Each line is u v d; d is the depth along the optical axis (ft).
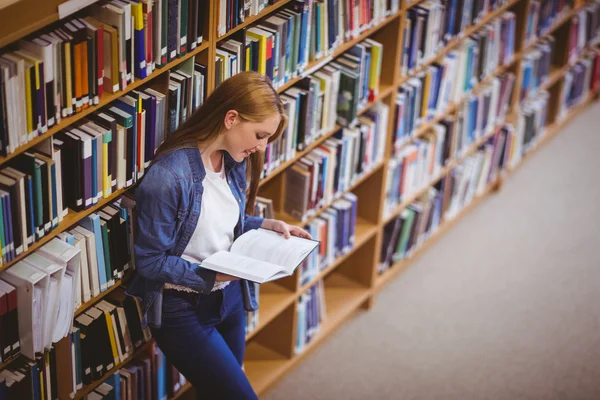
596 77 18.70
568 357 12.41
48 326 7.61
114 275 8.40
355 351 12.37
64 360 8.22
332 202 11.80
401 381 11.85
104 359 8.72
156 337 8.50
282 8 9.35
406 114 12.17
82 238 7.84
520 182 16.70
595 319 13.17
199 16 7.98
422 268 14.19
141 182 7.52
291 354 11.81
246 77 7.39
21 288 7.22
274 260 8.11
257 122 7.43
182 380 10.33
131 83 7.63
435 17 11.75
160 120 8.13
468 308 13.32
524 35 14.55
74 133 7.41
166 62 7.86
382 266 13.35
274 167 9.88
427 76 12.30
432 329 12.85
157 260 7.64
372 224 12.71
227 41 8.72
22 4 6.36
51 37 6.82
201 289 7.81
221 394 8.55
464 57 13.07
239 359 9.39
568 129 18.57
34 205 7.18
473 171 14.99
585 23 16.98
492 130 15.03
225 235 8.26
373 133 11.54
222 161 8.05
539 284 13.92
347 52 10.64
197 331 8.34
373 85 11.00
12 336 7.45
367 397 11.56
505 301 13.50
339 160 11.05
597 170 17.15
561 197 16.26
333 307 12.77
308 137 10.24
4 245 7.02
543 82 16.37
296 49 9.42
